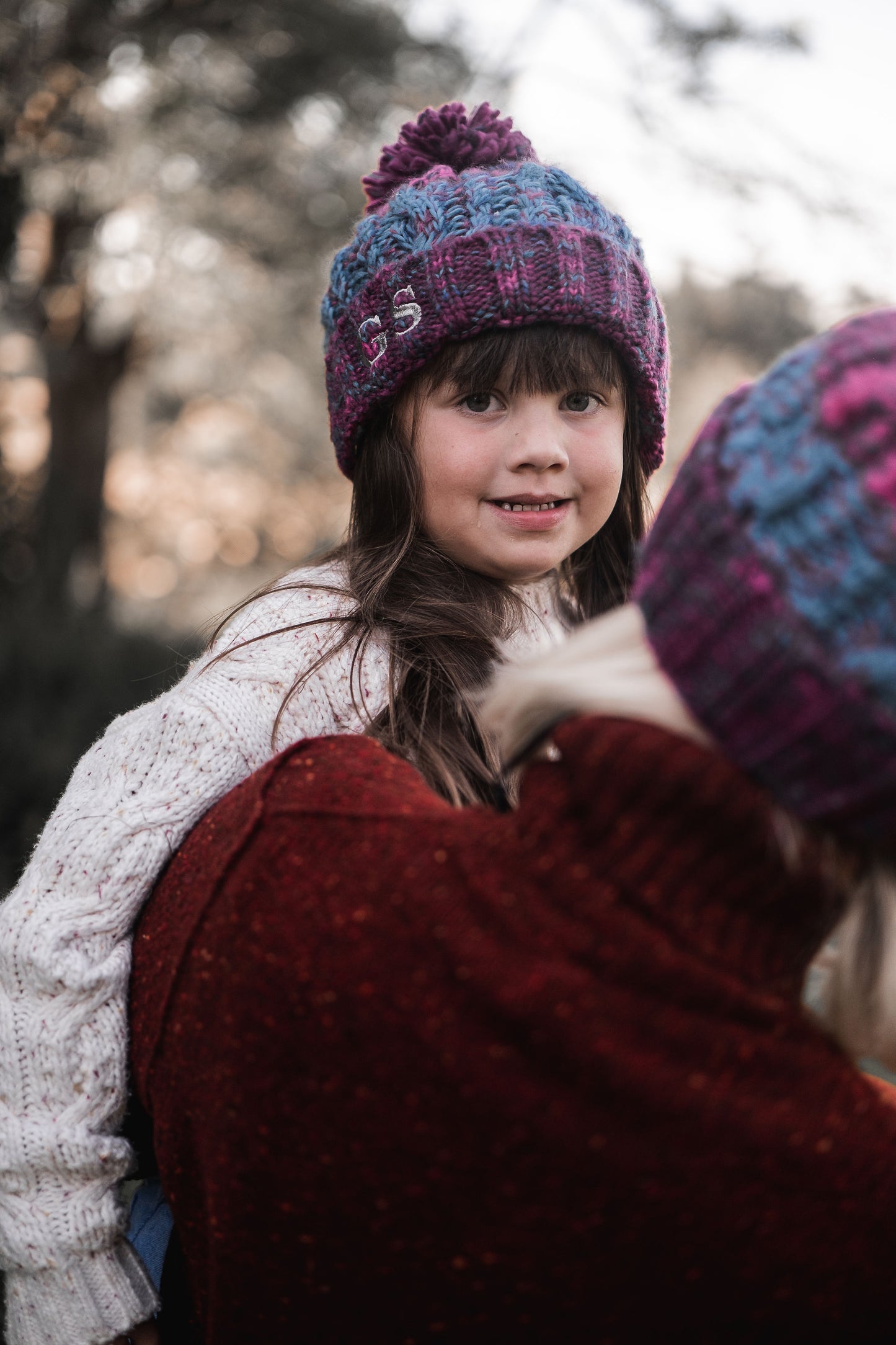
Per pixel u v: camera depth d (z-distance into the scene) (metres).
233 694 1.10
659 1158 0.70
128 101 7.53
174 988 0.90
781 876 0.70
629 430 1.45
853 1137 0.72
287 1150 0.78
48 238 7.96
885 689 0.62
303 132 8.69
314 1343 0.81
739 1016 0.71
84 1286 1.01
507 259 1.22
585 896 0.72
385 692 1.16
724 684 0.68
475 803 1.12
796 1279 0.72
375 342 1.29
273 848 0.84
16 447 11.91
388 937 0.76
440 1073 0.73
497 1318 0.75
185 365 12.14
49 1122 1.00
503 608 1.33
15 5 6.50
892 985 0.71
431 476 1.29
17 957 1.00
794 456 0.66
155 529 18.31
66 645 5.12
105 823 1.04
